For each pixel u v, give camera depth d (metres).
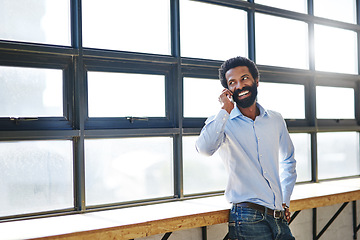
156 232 2.25
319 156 3.71
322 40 3.74
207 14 3.04
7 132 2.21
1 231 2.04
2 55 2.26
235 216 2.15
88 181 2.55
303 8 3.60
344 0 3.90
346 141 3.90
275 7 3.36
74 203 2.48
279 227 2.11
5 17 2.27
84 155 2.50
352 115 3.94
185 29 2.93
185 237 2.73
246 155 2.12
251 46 3.19
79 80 2.44
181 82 2.84
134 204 2.66
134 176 2.72
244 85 2.14
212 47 3.06
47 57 2.39
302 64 3.58
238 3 3.10
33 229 2.07
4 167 2.28
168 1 2.86
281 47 3.45
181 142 2.84
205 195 2.96
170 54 2.86
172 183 2.87
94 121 2.54
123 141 2.68
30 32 2.35
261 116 2.16
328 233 3.57
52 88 2.42
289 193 2.28
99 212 2.48
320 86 3.71
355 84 3.96
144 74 2.75
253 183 2.11
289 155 2.31
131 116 2.68
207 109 3.04
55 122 2.41
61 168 2.46
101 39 2.58
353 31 3.96
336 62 3.83
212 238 2.85
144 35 2.75
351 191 3.10
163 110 2.83
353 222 3.75
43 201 2.40
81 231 2.03
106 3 2.60
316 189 3.18
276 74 3.38
